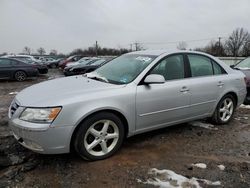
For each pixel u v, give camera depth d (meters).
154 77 3.85
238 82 5.29
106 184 3.08
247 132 4.90
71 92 3.52
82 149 3.45
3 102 7.79
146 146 4.15
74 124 3.31
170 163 3.61
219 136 4.65
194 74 4.61
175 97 4.23
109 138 3.69
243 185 3.11
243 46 62.12
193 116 4.63
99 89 3.64
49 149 3.25
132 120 3.84
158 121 4.14
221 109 5.15
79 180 3.15
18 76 14.67
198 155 3.88
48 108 3.22
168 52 4.41
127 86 3.79
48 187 3.00
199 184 3.11
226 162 3.68
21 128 3.25
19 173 3.26
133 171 3.38
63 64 25.09
